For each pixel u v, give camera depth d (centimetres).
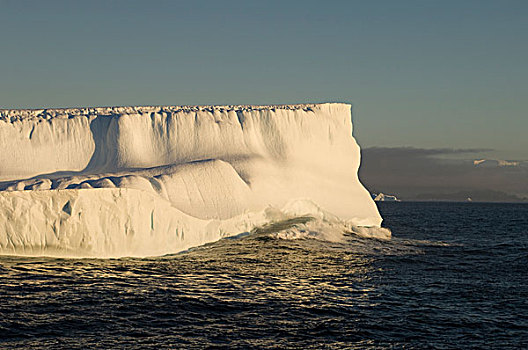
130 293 1700
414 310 1702
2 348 1255
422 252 2742
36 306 1530
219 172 2842
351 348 1373
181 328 1448
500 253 2886
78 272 1872
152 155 3262
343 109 3806
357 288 1942
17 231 1920
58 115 3359
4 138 3181
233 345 1355
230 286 1862
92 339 1340
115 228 2080
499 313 1698
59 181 2658
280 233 2741
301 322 1544
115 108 3503
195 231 2438
